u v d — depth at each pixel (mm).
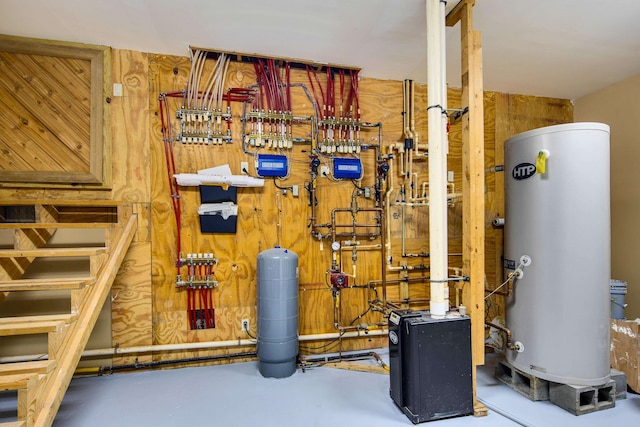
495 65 2949
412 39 2533
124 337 2625
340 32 2438
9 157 2475
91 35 2463
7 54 2475
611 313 2715
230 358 2838
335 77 3078
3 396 2287
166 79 2744
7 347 2459
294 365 2619
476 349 2102
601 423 1951
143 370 2670
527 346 2256
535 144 2219
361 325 3025
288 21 2297
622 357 2369
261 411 2088
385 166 3002
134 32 2428
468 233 2137
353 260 3051
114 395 2281
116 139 2652
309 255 2996
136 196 2678
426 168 3293
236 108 2869
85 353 2510
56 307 2549
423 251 3268
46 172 2494
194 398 2246
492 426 1918
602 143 2121
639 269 3092
